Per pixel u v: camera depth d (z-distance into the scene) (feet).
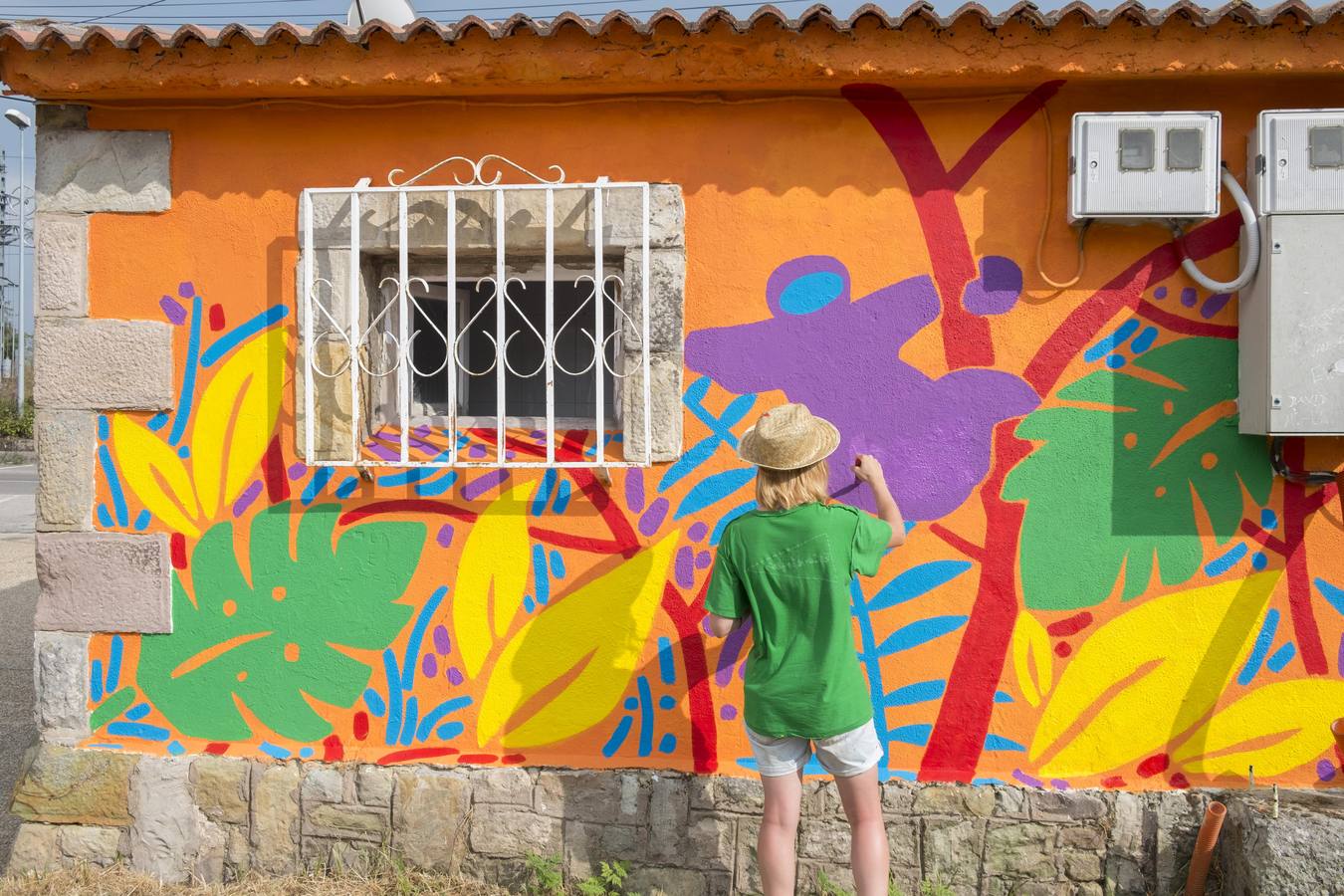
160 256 11.34
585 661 11.15
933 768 10.88
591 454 11.34
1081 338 10.73
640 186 10.61
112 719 11.50
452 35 10.14
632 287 10.97
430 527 11.23
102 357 11.32
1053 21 9.70
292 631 11.35
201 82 10.52
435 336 12.28
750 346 10.97
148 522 11.43
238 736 11.43
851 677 9.07
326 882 10.98
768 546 9.07
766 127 10.93
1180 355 10.67
